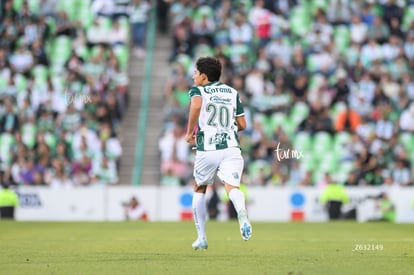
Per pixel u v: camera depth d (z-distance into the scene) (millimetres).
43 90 79375
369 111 76375
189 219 64875
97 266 26328
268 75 79062
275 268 25703
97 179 73312
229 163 29609
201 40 82562
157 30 86375
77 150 75062
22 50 83562
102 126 75250
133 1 85875
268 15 83688
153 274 24109
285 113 76750
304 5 86375
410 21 85438
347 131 75125
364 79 78625
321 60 80875
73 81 79812
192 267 25984
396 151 73562
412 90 78875
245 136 73875
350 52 81750
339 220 64000
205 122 29797
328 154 74188
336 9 84812
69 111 76688
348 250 32906
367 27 83875
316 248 34062
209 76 30219
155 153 76125
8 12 86500
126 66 83125
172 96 77625
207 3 85688
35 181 72312
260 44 82500
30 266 26453
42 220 64438
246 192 65062
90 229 50312
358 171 70812
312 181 72625
